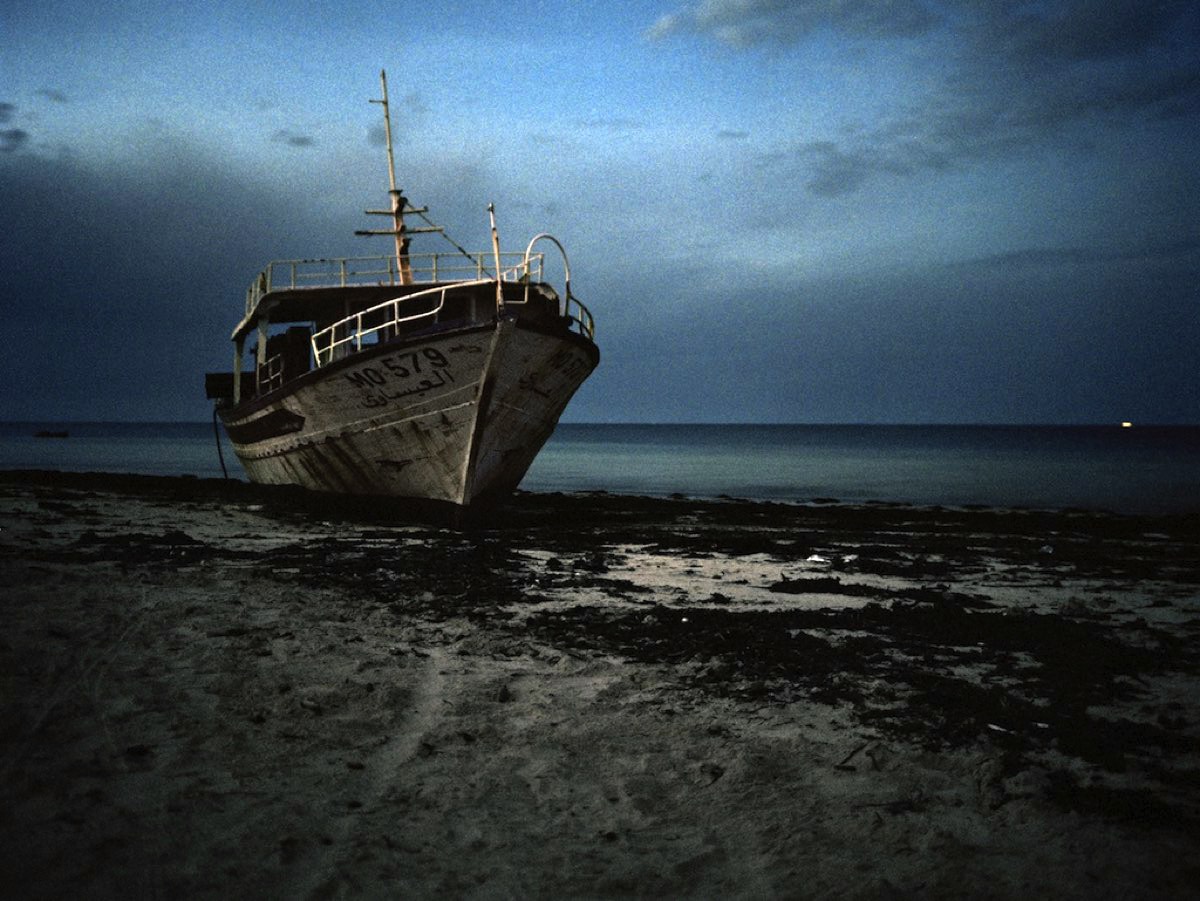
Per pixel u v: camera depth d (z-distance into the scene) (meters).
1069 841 4.21
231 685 5.79
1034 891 3.75
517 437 17.70
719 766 5.00
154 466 49.66
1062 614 10.19
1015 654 7.93
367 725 5.36
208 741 4.86
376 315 19.17
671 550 15.92
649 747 5.27
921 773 5.02
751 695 6.38
